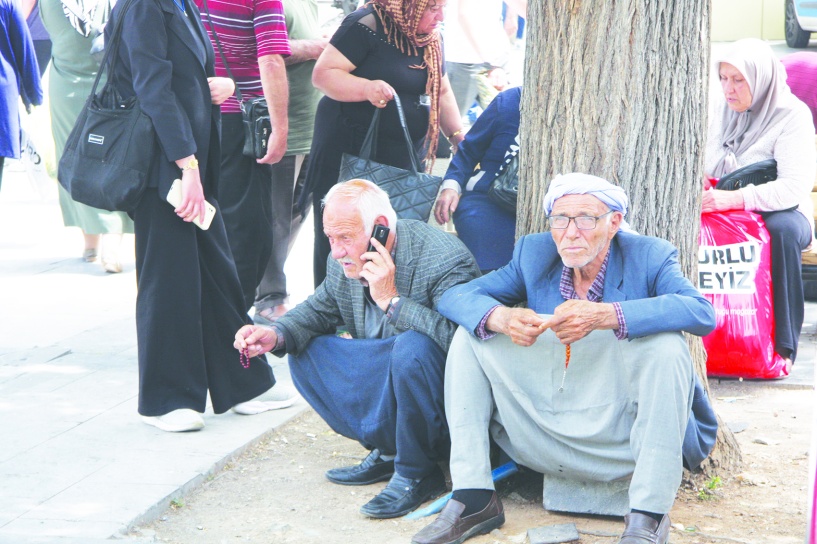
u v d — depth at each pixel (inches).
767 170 211.9
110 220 289.1
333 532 137.9
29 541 130.3
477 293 139.9
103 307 256.5
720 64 214.5
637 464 128.3
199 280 168.6
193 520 141.9
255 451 167.8
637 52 146.4
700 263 203.5
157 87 158.1
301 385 157.9
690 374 128.6
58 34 274.2
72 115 280.2
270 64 197.9
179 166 161.5
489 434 146.8
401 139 204.7
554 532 134.5
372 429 147.9
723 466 155.2
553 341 133.7
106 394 191.2
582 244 131.3
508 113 201.6
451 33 300.4
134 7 159.5
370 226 145.2
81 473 153.3
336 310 157.8
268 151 201.0
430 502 147.0
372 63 199.3
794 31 709.3
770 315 203.8
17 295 268.2
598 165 149.9
